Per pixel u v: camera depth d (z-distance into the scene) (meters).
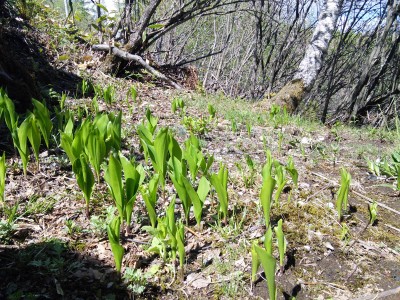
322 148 4.20
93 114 4.50
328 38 7.89
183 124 4.51
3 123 3.52
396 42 10.14
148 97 6.56
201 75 16.14
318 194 2.93
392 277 1.99
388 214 2.71
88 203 2.29
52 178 2.79
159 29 9.01
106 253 2.01
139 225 2.28
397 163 3.34
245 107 6.91
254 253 1.72
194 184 2.87
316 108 12.09
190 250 2.10
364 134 5.62
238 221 2.41
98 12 9.44
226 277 1.90
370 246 2.25
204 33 17.72
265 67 12.55
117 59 7.98
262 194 2.02
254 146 4.10
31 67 5.61
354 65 12.86
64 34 8.10
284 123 5.48
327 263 2.07
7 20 6.71
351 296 1.83
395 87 10.86
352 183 3.24
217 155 3.72
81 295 1.70
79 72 6.84
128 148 3.60
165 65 9.91
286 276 1.94
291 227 2.38
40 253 1.91
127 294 1.74
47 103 4.51
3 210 2.28
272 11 12.31
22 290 1.68
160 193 2.73
